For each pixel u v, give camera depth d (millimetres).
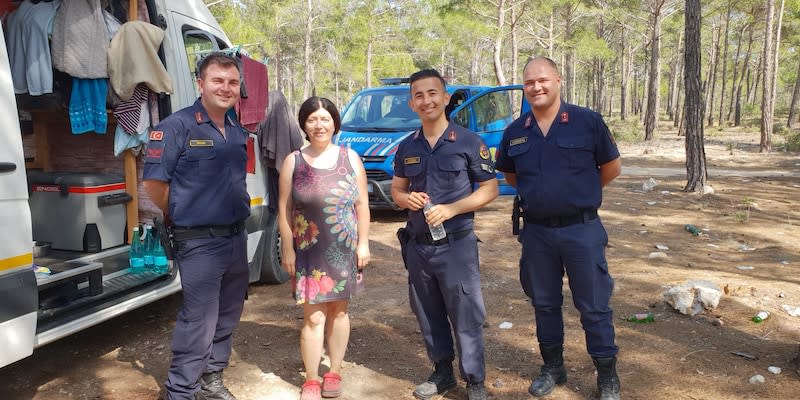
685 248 6797
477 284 3209
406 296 5363
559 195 3160
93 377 3766
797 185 11531
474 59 36938
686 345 4078
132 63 3936
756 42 40906
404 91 9289
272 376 3787
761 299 4902
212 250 3129
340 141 8375
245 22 27297
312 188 3184
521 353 4074
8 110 2932
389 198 7973
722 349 3998
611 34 39750
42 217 4266
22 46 3986
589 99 58125
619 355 3957
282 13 30672
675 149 20578
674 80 48062
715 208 9219
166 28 4238
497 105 9023
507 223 8305
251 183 5074
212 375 3355
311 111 3146
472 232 3203
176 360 3143
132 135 4148
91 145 4648
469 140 3141
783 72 49750
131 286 3795
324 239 3207
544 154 3195
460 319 3197
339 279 3227
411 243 3293
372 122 8953
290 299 5293
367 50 35000
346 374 3793
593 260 3195
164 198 3080
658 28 25781
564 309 4812
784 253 6500
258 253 5254
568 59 36844
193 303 3115
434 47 31094
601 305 3244
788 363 3744
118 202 4352
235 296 3354
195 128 3068
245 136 3320
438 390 3455
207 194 3096
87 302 3484
